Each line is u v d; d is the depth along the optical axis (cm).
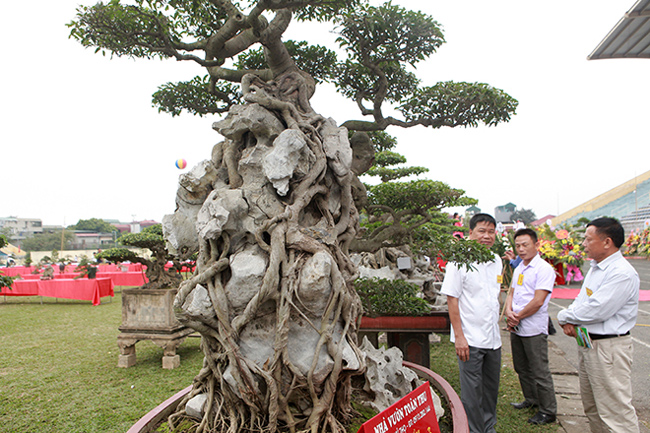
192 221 272
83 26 310
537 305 362
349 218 290
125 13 304
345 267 276
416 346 439
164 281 616
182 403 273
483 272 315
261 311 242
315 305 234
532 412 392
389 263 701
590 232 298
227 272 243
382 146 558
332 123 297
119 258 607
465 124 418
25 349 658
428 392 211
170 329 550
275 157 237
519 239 389
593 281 298
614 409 288
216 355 241
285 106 267
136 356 620
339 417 253
